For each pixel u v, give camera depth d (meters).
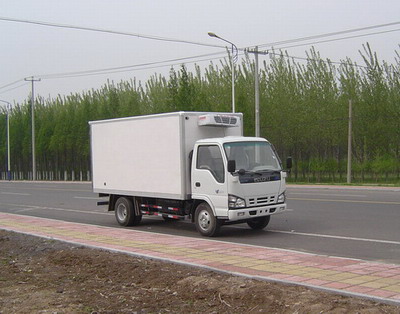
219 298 6.75
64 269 9.30
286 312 5.98
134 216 14.68
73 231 13.50
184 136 12.62
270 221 14.75
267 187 12.16
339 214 15.62
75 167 58.31
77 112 55.66
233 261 8.70
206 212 12.28
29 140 63.66
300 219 14.93
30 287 8.05
